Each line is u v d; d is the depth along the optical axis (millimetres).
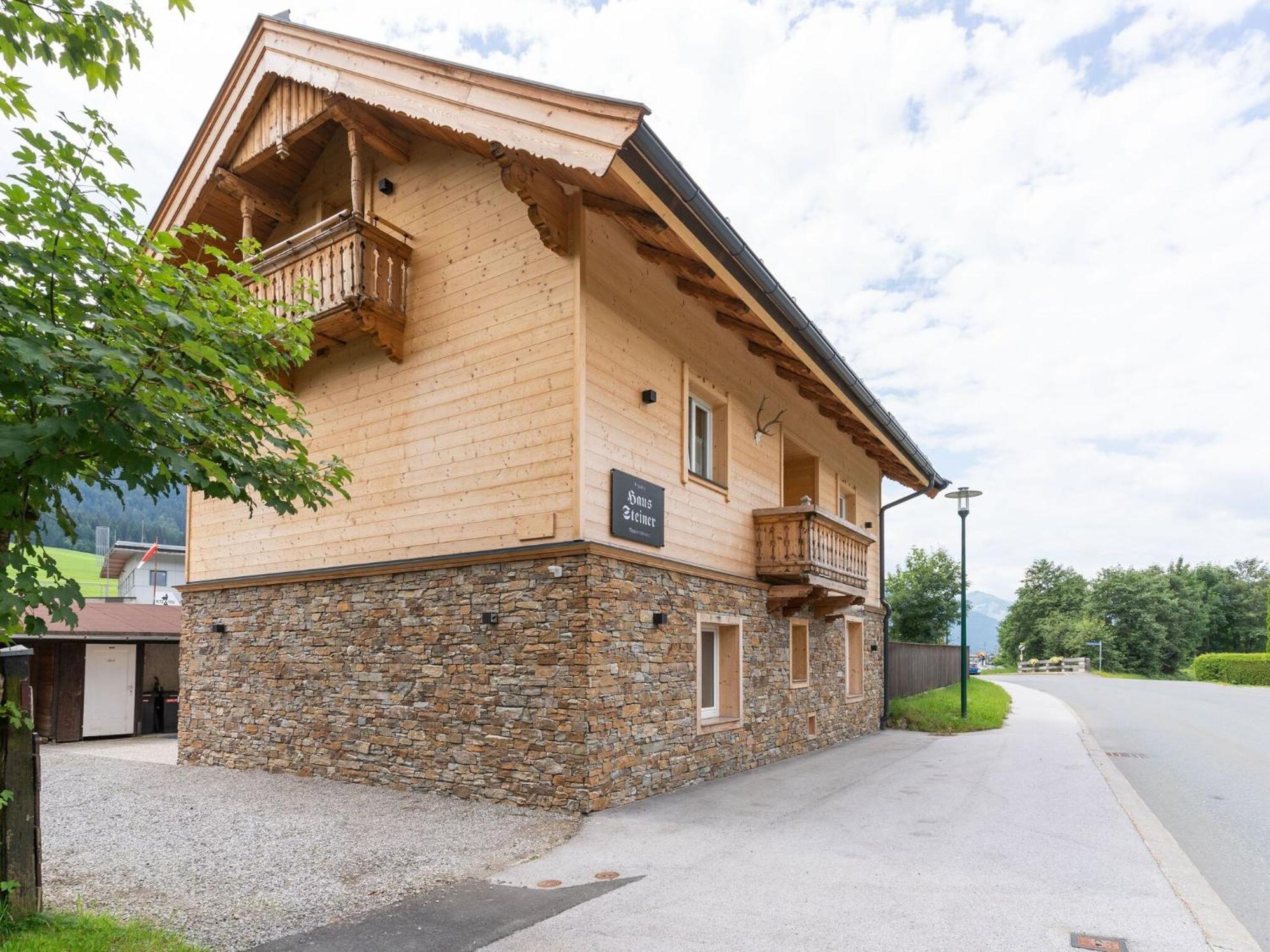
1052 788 9250
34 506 4062
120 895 5215
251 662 10758
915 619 30094
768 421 12219
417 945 4383
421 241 9758
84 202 3990
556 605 7875
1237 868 6242
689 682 9391
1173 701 23734
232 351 4680
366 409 9977
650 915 4875
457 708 8477
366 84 8898
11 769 4395
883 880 5605
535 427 8344
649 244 8961
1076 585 69562
